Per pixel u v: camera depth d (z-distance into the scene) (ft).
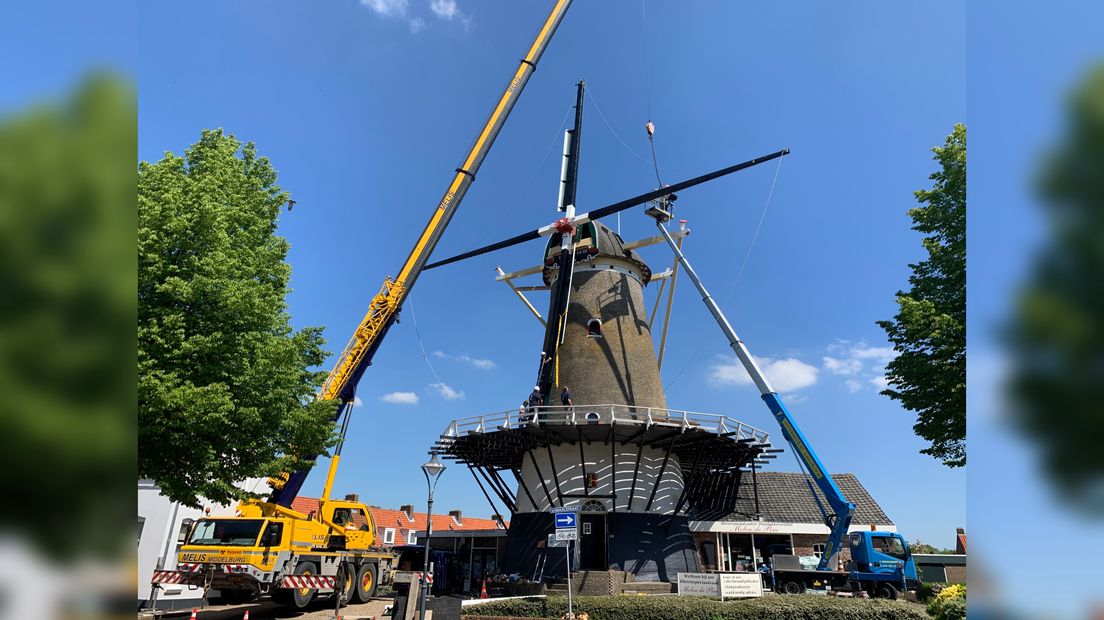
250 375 40.55
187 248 38.58
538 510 73.72
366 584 62.03
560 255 84.84
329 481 59.26
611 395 78.54
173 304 37.93
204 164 46.21
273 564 49.29
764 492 93.15
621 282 86.84
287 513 54.08
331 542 58.23
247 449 41.83
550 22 84.79
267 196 50.57
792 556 75.97
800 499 92.58
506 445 75.77
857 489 94.48
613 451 67.51
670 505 73.92
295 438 47.03
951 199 46.32
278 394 42.42
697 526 83.46
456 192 72.90
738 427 70.74
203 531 51.24
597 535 71.05
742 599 50.85
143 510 57.47
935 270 47.55
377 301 66.03
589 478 72.08
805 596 49.88
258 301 40.70
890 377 48.08
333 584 52.85
